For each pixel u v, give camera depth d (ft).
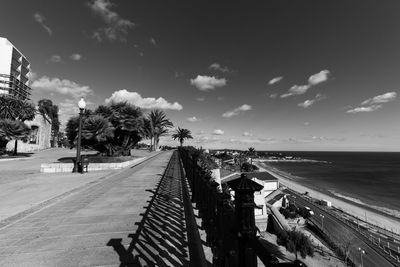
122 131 59.41
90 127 51.11
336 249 67.15
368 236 84.58
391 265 62.03
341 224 95.14
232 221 6.95
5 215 17.10
